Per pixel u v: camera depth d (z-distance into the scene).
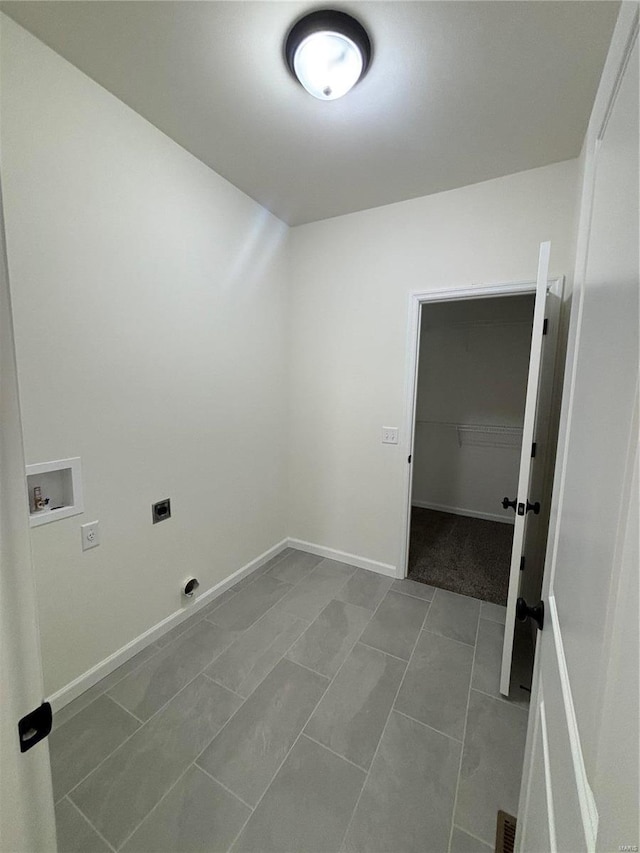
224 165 1.88
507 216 1.95
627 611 0.31
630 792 0.27
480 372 3.66
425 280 2.20
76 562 1.46
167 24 1.13
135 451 1.66
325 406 2.64
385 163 1.84
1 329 0.45
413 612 2.09
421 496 4.10
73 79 1.30
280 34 1.16
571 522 0.63
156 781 1.17
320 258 2.53
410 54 1.22
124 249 1.53
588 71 1.27
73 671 1.47
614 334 0.46
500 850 1.00
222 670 1.63
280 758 1.25
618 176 0.48
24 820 0.49
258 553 2.59
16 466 0.47
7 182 1.17
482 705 1.47
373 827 1.06
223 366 2.12
